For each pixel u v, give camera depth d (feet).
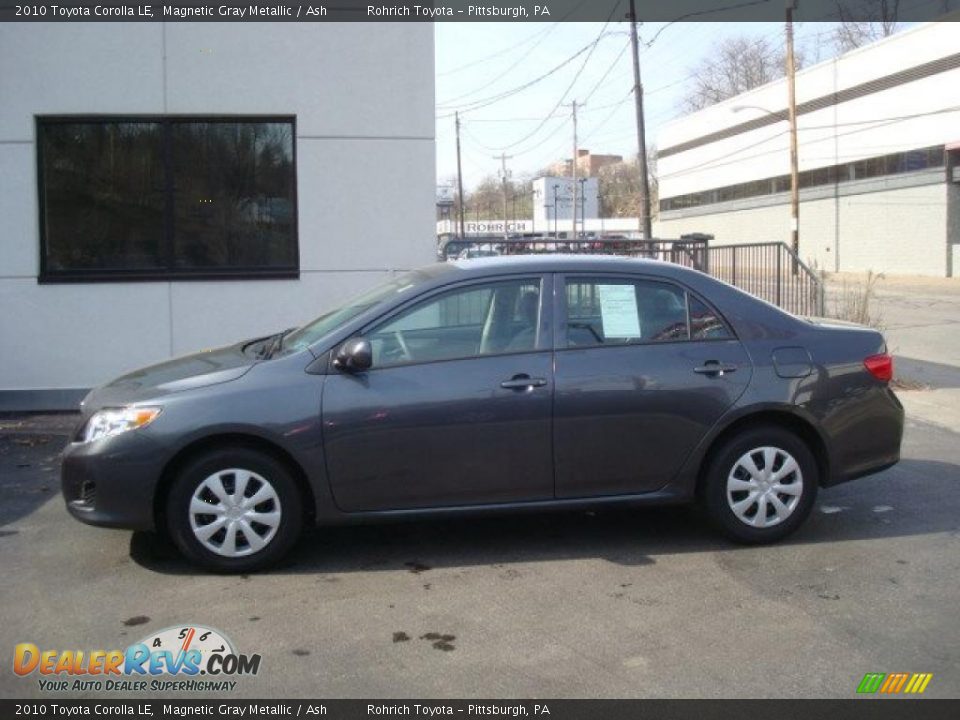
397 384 16.85
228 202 31.24
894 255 145.79
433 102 31.32
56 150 30.48
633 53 96.94
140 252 30.99
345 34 30.86
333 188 31.24
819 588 16.12
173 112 30.48
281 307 31.40
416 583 16.44
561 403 17.20
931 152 136.05
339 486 16.78
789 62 123.75
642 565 17.29
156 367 18.76
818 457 18.63
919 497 21.81
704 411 17.67
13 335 30.37
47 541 18.67
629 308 17.97
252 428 16.39
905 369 44.16
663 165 237.66
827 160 161.99
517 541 18.69
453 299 17.53
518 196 344.08
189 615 15.05
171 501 16.51
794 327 18.53
